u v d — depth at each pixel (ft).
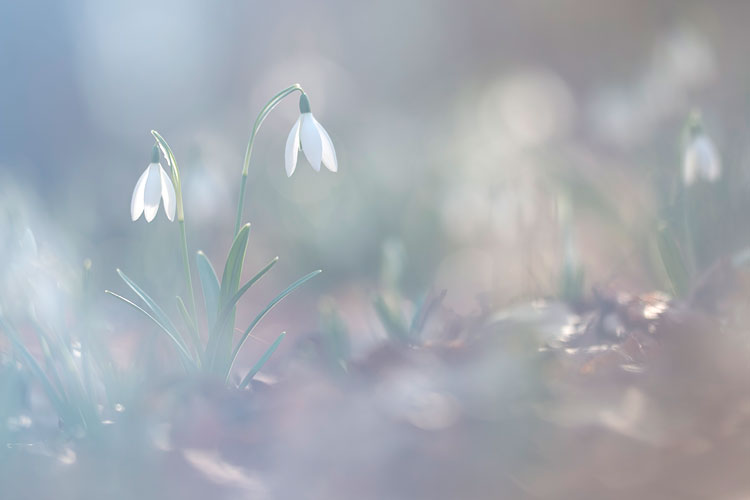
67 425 2.46
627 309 2.63
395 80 11.38
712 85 4.63
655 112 4.25
